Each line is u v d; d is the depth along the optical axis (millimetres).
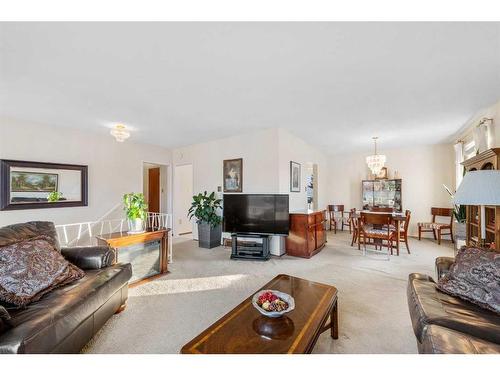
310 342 1245
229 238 4766
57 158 3914
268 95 2721
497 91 2623
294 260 3840
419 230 5328
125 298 2244
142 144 5324
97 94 2646
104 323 1890
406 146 5871
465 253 1764
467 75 2250
